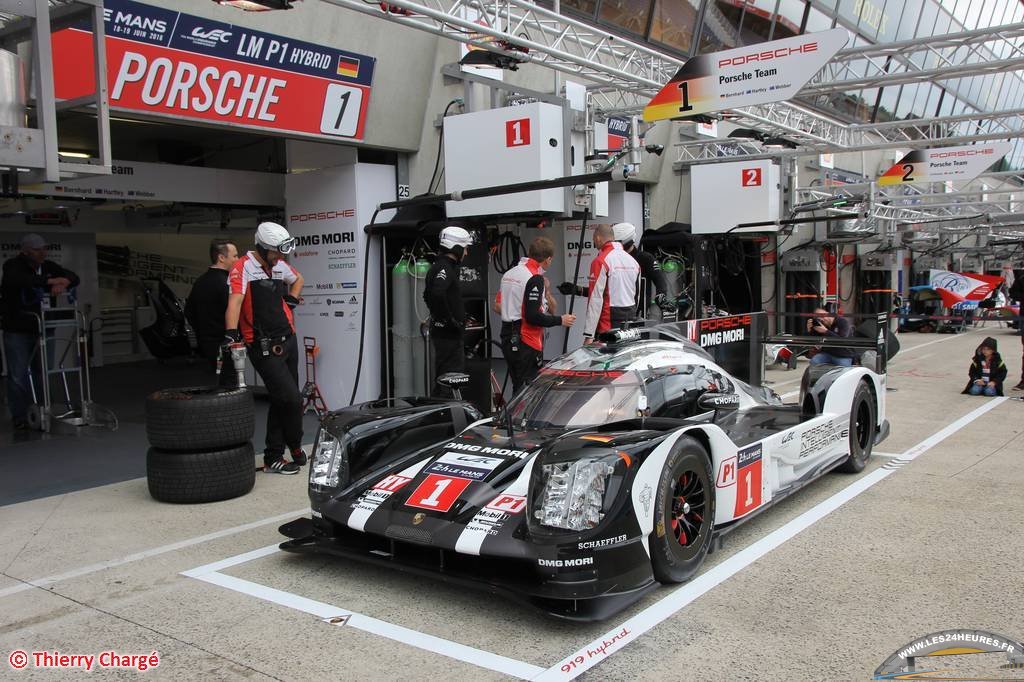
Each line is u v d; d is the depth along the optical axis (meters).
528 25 7.18
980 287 21.02
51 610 3.63
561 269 11.83
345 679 2.89
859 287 19.94
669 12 11.66
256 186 9.24
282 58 7.19
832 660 2.95
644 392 4.25
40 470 6.33
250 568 4.12
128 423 8.34
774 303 15.95
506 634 3.24
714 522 3.90
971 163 12.45
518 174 7.61
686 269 12.21
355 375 8.59
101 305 14.34
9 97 4.63
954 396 9.71
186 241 15.71
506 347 7.30
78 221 12.75
